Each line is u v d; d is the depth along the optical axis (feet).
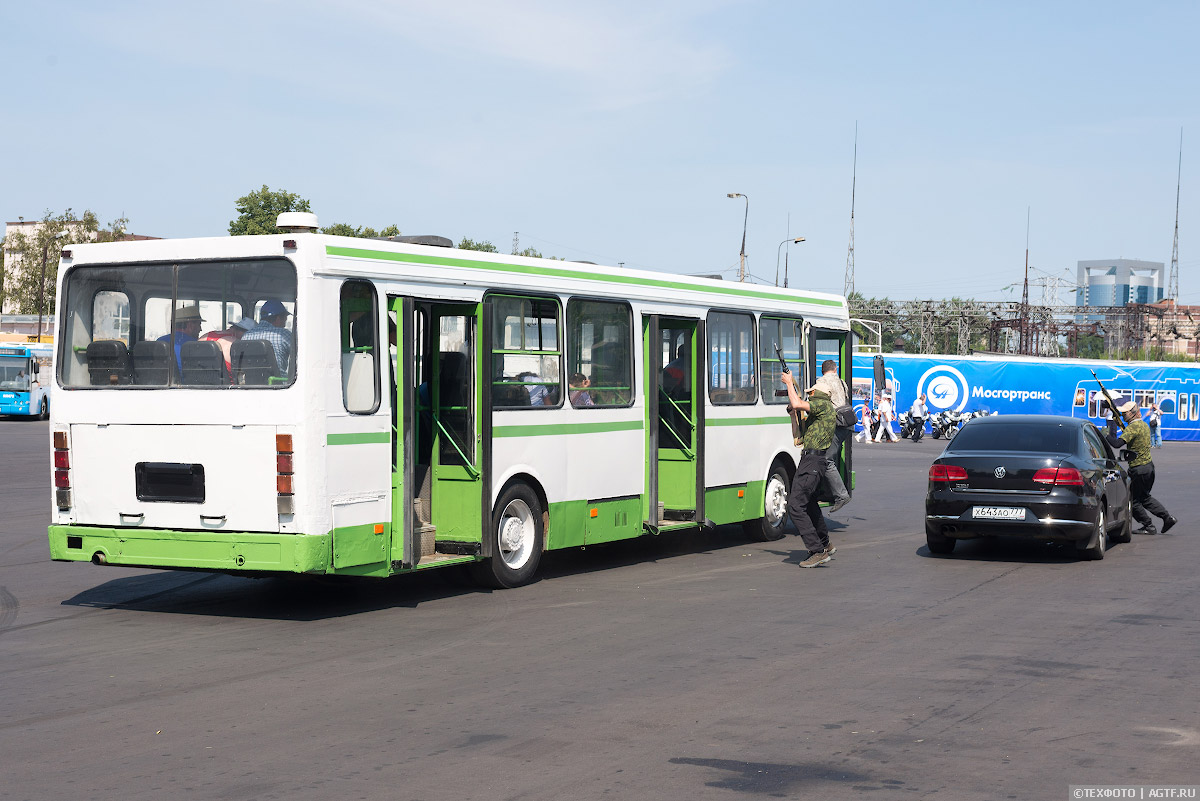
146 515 33.55
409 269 34.83
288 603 35.99
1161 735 21.67
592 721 22.54
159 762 20.02
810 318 55.31
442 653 28.73
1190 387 161.79
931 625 32.48
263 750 20.70
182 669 27.07
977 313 237.45
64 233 303.07
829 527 58.29
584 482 41.55
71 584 39.91
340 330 32.76
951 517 45.75
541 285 39.52
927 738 21.43
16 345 168.35
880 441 150.92
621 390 43.47
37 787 18.74
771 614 34.14
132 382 33.83
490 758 20.20
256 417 32.12
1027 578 41.34
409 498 34.55
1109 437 56.03
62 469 34.63
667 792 18.45
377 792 18.43
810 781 19.01
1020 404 161.58
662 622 32.86
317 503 31.86
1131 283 487.61
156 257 33.71
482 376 36.96
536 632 31.40
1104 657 28.35
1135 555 47.80
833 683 25.66
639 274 44.34
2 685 25.55
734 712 23.24
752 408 50.55
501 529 38.34
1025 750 20.71
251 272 32.60
